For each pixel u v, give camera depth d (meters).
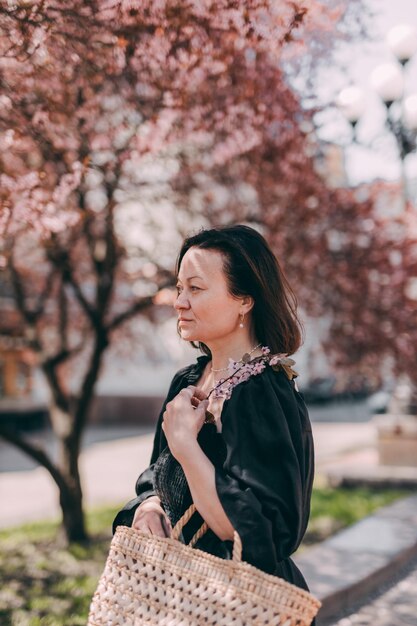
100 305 5.83
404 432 9.34
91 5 2.72
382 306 5.89
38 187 3.29
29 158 4.23
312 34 3.75
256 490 1.48
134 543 1.61
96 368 5.92
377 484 8.79
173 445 1.57
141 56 3.16
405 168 6.15
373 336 6.00
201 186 5.82
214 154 4.63
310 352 7.07
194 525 1.62
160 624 1.49
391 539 5.96
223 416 1.58
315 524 6.77
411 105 6.07
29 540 6.11
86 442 14.70
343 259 5.74
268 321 1.76
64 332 6.23
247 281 1.73
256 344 1.79
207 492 1.50
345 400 25.34
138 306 5.78
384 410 21.41
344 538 6.00
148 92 3.78
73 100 3.58
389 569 5.29
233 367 1.65
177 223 6.16
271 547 1.45
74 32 2.87
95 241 6.00
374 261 5.78
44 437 15.82
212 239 1.74
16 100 3.10
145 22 2.87
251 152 5.05
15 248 5.81
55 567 5.29
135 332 8.28
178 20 2.89
